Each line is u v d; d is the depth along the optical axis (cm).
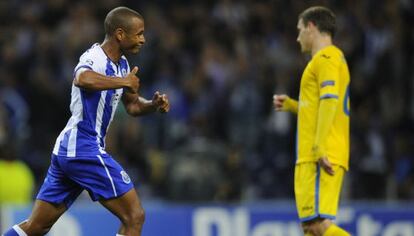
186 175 4153
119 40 2227
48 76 5088
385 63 5331
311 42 2527
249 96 5003
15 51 5234
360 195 4569
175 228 3869
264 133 4903
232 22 5797
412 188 4694
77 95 2206
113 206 2220
